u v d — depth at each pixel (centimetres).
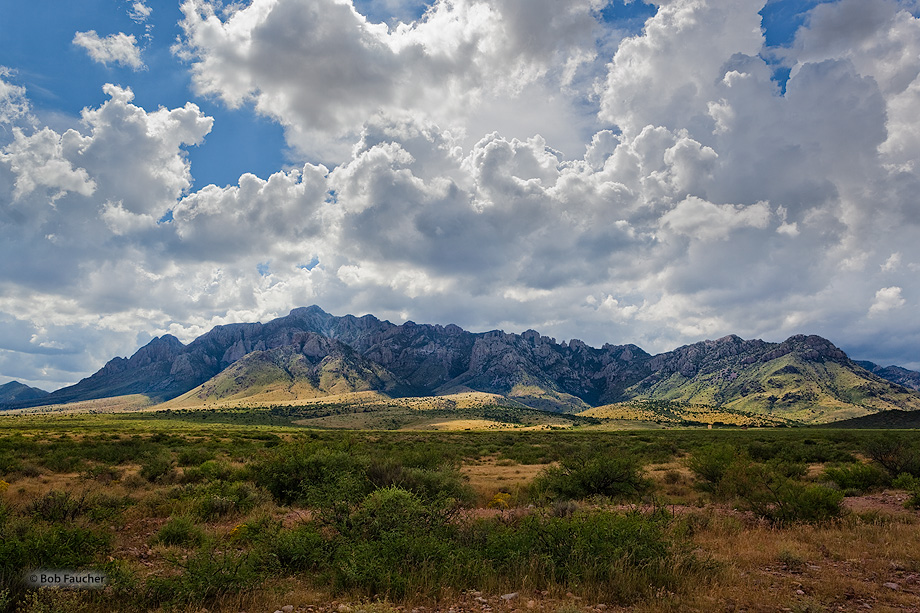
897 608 802
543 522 1111
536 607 786
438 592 848
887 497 2177
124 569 862
